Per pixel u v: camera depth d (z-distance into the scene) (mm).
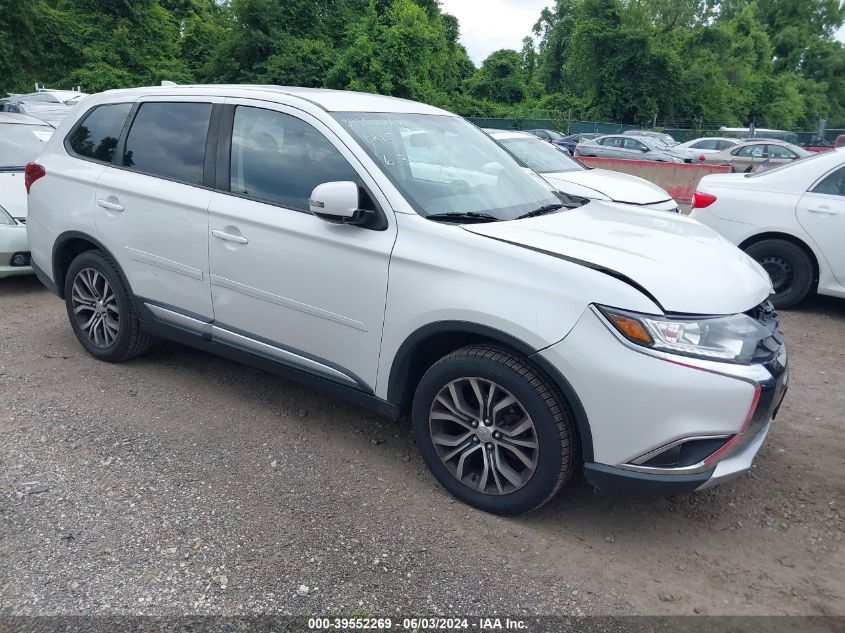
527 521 3211
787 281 6781
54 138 4953
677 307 2809
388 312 3303
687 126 48094
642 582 2842
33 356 4902
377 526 3098
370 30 37438
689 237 3539
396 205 3336
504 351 3064
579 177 8398
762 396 2824
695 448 2811
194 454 3658
